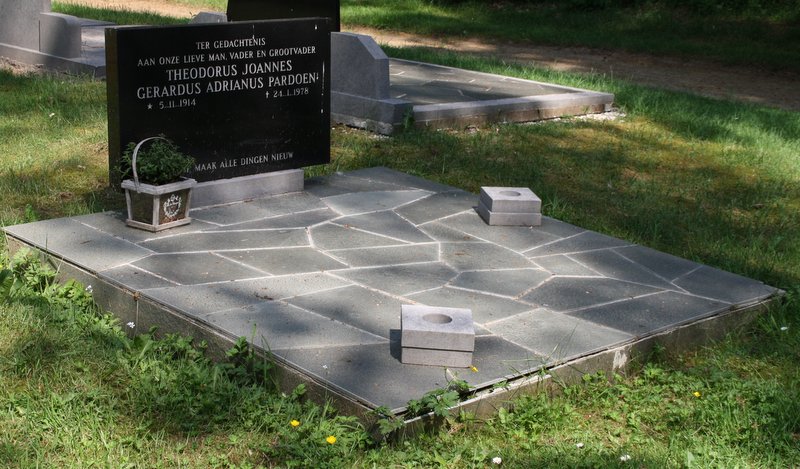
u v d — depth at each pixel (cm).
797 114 1325
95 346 474
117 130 627
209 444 401
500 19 2397
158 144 625
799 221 804
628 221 762
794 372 513
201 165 682
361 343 470
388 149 943
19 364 446
